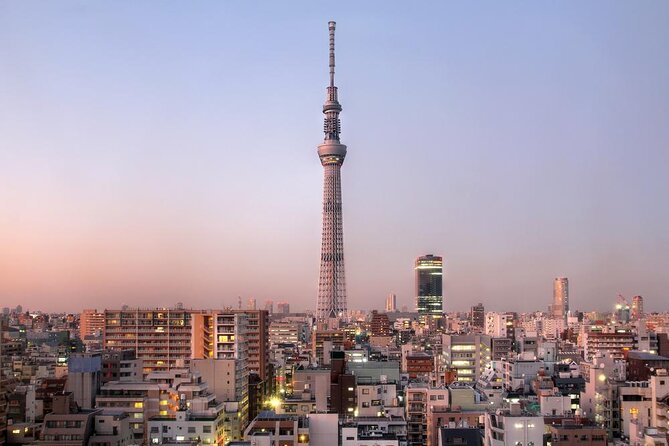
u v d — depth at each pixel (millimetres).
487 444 194750
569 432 195500
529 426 187875
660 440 184125
